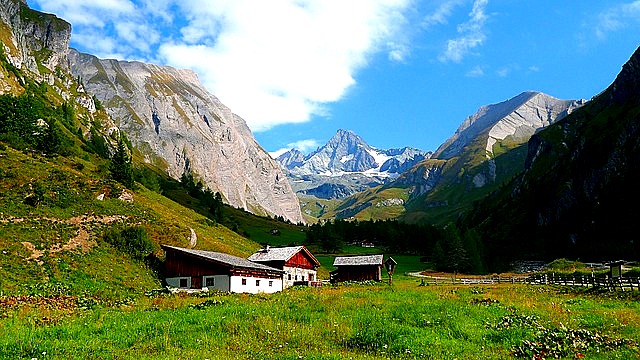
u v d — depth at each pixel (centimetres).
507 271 15350
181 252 7006
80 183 9469
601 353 2269
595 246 16825
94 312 3347
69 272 5681
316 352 2188
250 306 3516
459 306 3622
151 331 2481
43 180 8888
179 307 3703
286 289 7594
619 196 18538
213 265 6875
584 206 19825
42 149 12494
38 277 5222
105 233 7369
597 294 5331
